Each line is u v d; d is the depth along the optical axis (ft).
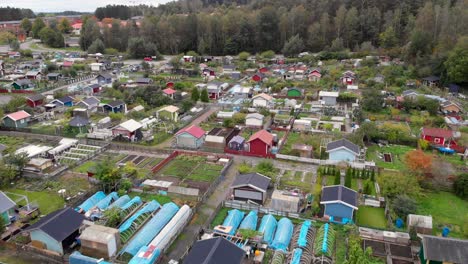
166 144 161.58
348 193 105.91
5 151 149.69
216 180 125.08
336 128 179.63
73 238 92.32
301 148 147.23
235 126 183.52
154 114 197.77
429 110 204.54
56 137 166.61
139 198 111.45
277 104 220.84
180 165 139.85
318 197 110.83
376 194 118.32
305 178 130.00
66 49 470.80
